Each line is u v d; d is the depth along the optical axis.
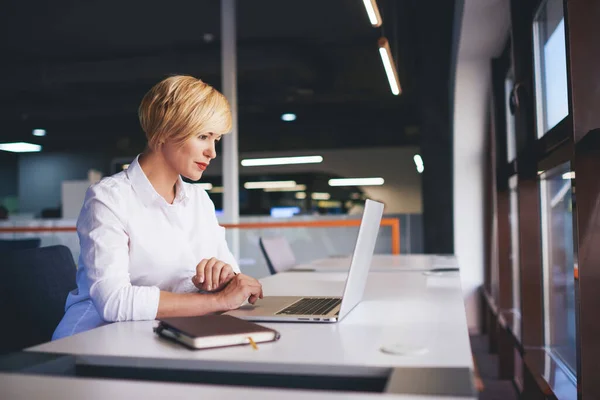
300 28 7.02
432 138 6.15
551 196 3.05
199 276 1.32
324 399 0.70
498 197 4.01
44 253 1.58
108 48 7.93
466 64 4.34
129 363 0.89
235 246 6.04
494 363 3.97
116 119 12.04
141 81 8.45
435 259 3.30
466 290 5.25
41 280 1.52
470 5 3.38
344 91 9.55
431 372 0.79
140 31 7.25
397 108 10.66
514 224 4.31
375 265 2.80
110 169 13.38
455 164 5.24
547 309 2.94
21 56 8.34
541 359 2.58
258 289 1.34
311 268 2.77
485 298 4.89
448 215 6.15
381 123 10.84
